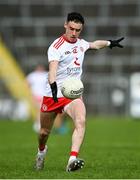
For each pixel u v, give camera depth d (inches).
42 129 850.8
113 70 2810.0
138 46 2859.3
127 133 1781.5
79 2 2960.1
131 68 2819.9
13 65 2674.7
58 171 831.7
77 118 792.3
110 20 2940.5
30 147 1328.7
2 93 2573.8
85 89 2618.1
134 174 791.1
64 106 816.3
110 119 2425.0
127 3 2965.1
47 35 2888.8
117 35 2903.5
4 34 2829.7
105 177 759.7
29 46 2822.3
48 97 825.5
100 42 862.5
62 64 817.5
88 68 2800.2
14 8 2960.1
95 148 1294.3
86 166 915.4
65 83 792.3
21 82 2576.3
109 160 1020.5
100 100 2583.7
